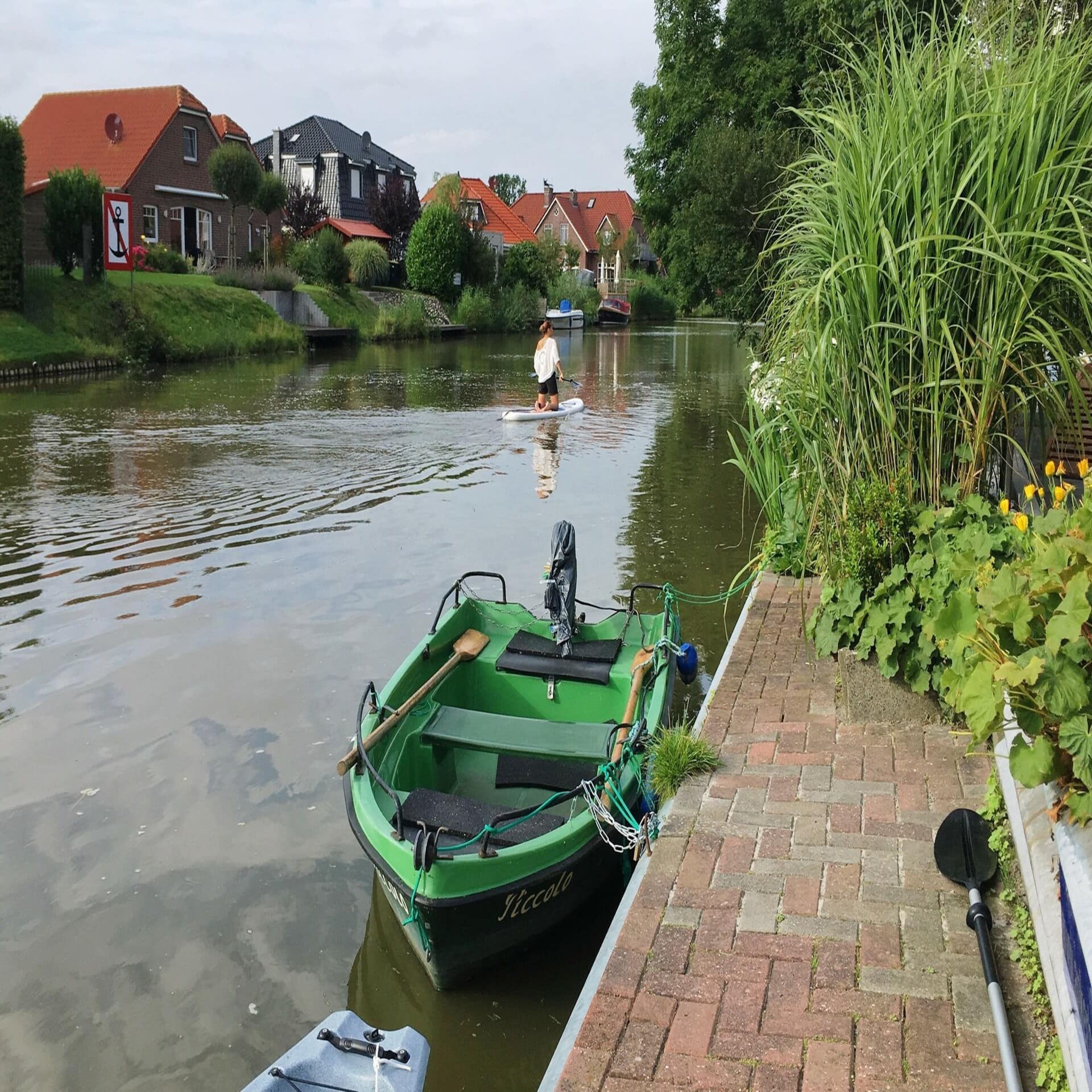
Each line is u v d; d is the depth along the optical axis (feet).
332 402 76.54
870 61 19.33
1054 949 9.88
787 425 19.39
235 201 131.64
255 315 117.08
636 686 19.93
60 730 22.81
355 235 170.91
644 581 33.35
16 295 88.94
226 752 21.85
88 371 90.07
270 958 15.78
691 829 15.12
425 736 18.86
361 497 45.16
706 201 61.16
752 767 16.94
